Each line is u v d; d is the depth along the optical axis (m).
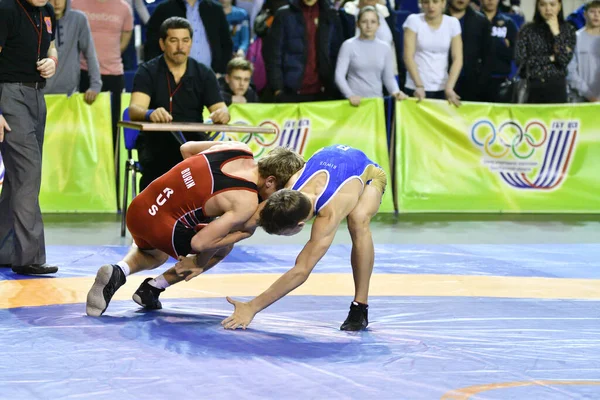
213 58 11.73
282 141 11.81
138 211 6.02
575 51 12.94
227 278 7.64
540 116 12.40
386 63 12.15
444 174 12.31
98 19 12.01
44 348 5.16
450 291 7.20
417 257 8.83
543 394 4.38
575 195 12.48
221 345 5.28
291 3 11.77
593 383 4.61
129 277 7.64
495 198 12.41
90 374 4.59
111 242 9.55
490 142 12.37
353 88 12.12
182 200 5.87
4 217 8.01
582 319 6.23
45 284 7.26
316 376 4.63
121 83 12.34
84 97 11.59
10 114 7.53
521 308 6.59
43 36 7.62
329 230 5.56
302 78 11.94
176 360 4.91
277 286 5.71
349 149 5.86
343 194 5.57
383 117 12.06
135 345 5.25
